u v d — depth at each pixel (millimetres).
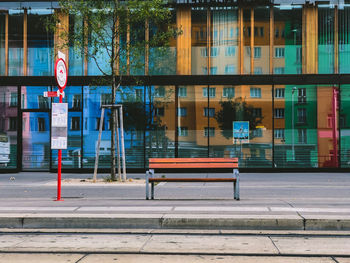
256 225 6617
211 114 17750
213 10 18016
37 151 18359
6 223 6859
